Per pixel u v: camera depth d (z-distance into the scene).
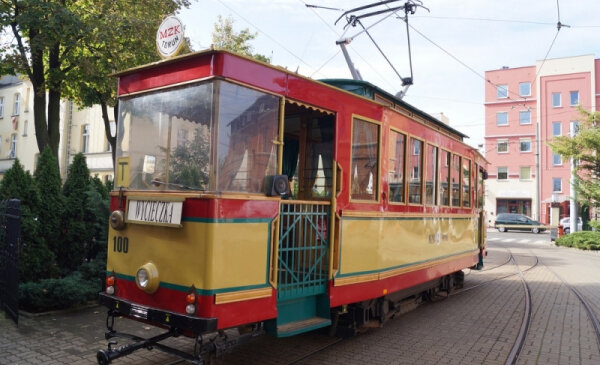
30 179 7.38
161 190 4.33
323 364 5.11
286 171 6.36
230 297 3.95
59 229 7.53
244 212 4.10
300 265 4.81
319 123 5.96
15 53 10.71
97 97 12.91
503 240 27.78
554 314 7.98
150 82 4.56
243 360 5.11
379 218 5.95
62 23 9.98
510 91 42.28
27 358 4.97
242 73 4.17
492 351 5.77
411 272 6.85
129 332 6.04
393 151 6.38
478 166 10.55
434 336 6.45
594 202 22.39
